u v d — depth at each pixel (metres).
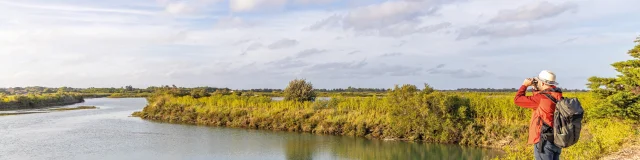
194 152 28.97
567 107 5.07
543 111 5.37
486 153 27.36
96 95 157.88
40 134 37.16
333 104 43.03
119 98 149.00
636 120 19.22
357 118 37.84
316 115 41.12
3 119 51.59
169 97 60.34
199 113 49.69
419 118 32.94
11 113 61.78
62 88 198.12
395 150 29.39
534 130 5.50
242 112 46.62
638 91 19.39
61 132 38.84
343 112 40.62
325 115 40.78
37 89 193.50
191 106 52.69
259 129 42.44
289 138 35.66
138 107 80.88
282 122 42.19
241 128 43.31
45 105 86.94
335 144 32.34
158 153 28.53
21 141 32.88
